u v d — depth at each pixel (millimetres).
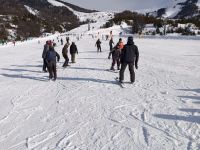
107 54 27141
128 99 9484
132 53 11727
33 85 12617
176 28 131250
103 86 11727
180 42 54281
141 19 159375
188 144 5875
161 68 17125
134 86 11586
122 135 6469
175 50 33031
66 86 12047
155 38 78188
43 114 8227
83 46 43312
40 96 10461
